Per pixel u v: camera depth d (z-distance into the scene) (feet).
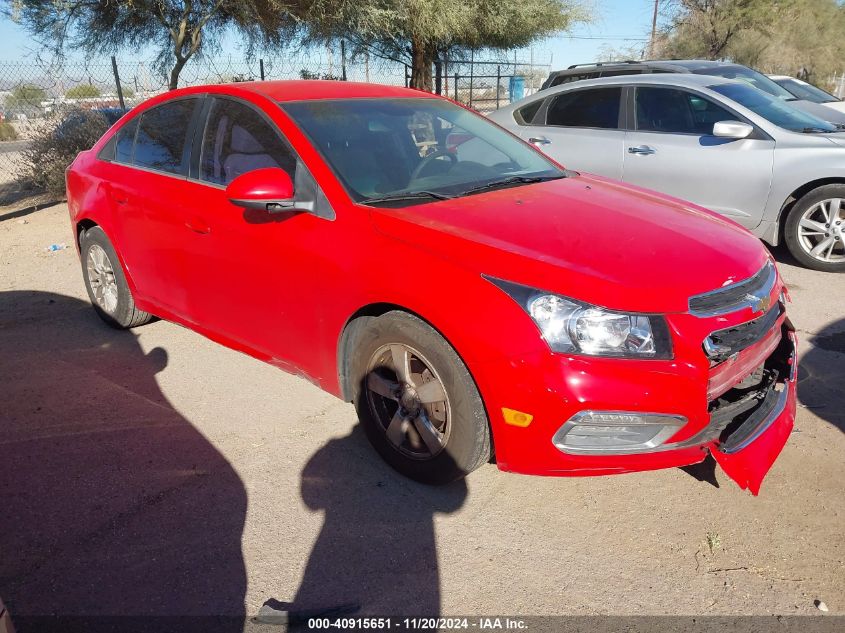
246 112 12.12
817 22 94.79
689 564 8.59
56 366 14.25
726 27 73.31
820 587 8.20
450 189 11.25
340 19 40.50
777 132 19.67
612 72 28.53
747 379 10.30
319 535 9.13
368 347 10.02
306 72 47.11
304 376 11.37
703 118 20.83
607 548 8.87
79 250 16.43
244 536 9.11
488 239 9.14
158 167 13.57
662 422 8.39
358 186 10.67
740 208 20.10
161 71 41.63
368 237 9.83
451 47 58.29
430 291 8.95
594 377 8.14
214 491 10.05
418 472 9.98
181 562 8.65
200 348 15.01
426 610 7.91
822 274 19.60
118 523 9.37
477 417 9.07
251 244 11.27
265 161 11.47
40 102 37.42
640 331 8.21
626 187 12.50
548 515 9.51
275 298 11.16
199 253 12.37
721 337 8.57
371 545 8.95
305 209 10.52
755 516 9.43
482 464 9.53
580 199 11.09
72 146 34.37
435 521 9.40
